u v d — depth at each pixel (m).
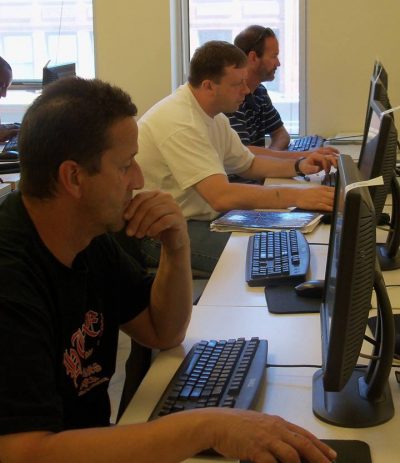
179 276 1.46
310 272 1.93
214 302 1.75
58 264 1.19
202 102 2.79
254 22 4.60
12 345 1.01
